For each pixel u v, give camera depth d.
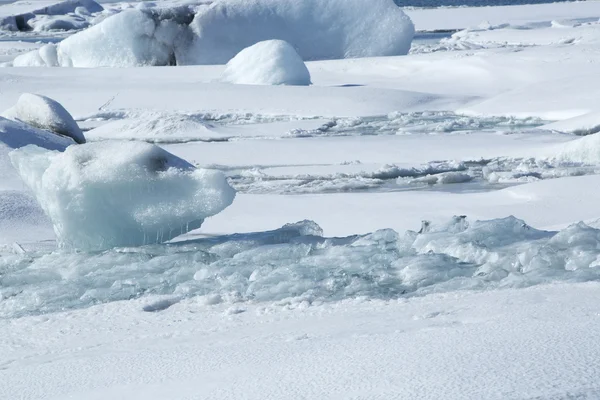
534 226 19.05
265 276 13.18
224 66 63.81
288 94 51.38
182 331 10.38
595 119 37.31
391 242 15.41
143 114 44.47
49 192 15.83
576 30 81.31
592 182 22.39
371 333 8.77
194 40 70.50
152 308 12.19
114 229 15.98
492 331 7.49
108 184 15.51
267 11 70.56
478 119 44.38
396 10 70.56
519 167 29.88
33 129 29.14
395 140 37.19
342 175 30.00
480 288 11.63
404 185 28.03
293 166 32.25
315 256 14.43
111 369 8.37
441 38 97.31
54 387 7.92
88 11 142.62
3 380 8.45
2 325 11.80
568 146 31.66
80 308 12.77
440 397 5.53
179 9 70.62
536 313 8.55
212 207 15.45
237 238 16.64
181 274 14.16
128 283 13.80
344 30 70.88
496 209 20.94
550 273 12.04
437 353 6.77
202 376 7.50
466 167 31.06
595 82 46.47
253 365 7.62
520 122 42.91
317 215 21.44
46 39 113.31
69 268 15.05
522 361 6.13
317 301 11.55
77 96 53.38
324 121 44.91
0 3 184.00
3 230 19.95
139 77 60.75
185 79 59.62
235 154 35.28
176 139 40.59
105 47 70.75
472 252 13.79
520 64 57.03
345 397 5.92
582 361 5.97
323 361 7.21
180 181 15.39
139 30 69.69
